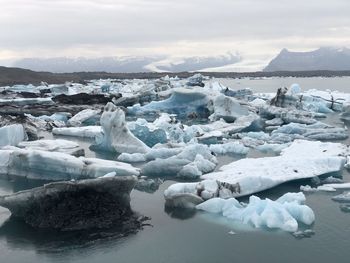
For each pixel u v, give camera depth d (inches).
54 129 1048.2
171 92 1590.8
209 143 929.5
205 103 1376.7
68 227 457.7
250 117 1154.0
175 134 927.7
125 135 825.5
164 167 659.4
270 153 823.7
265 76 6190.9
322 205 528.7
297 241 435.2
